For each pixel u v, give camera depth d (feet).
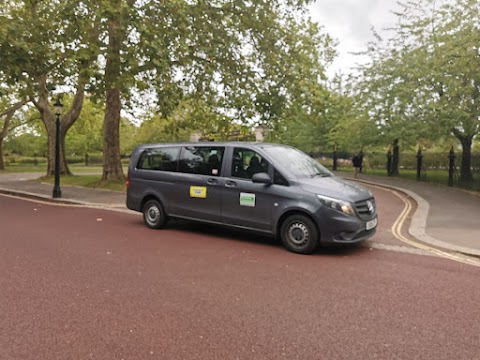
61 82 42.22
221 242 23.50
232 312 13.39
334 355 10.64
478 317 13.21
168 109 42.78
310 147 118.01
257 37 49.52
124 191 51.98
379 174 86.12
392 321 12.82
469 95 51.67
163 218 27.14
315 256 20.54
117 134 58.13
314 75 53.88
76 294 14.96
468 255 21.24
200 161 25.53
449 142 76.33
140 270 17.95
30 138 183.01
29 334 11.71
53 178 73.87
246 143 24.14
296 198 21.02
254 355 10.62
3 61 37.58
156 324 12.44
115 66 40.57
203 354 10.66
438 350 10.98
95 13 37.24
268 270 18.08
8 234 25.90
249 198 22.75
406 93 65.72
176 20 41.63
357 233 20.49
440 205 39.14
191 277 17.01
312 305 14.05
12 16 44.19
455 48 47.19
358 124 78.13
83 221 31.12
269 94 49.88
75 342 11.26
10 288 15.56
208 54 46.11
